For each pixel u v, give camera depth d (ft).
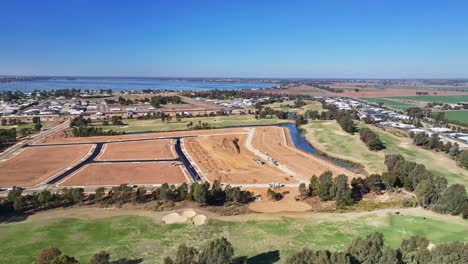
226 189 302.25
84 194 317.63
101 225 249.14
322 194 301.22
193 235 235.81
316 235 235.81
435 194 277.03
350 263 165.68
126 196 293.02
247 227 248.93
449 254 166.81
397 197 309.63
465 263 161.27
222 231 242.17
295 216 269.64
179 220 258.78
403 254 178.81
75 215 266.77
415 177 321.11
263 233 238.89
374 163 430.61
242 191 315.58
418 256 173.37
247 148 499.92
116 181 358.43
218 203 296.10
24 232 237.04
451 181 360.48
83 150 480.64
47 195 281.54
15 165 411.34
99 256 175.42
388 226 248.11
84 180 360.48
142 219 260.01
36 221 254.68
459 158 413.80
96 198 294.05
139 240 227.81
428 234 234.58
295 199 308.40
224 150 476.54
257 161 431.84
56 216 264.31
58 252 185.57
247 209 283.79
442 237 229.86
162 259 204.13
